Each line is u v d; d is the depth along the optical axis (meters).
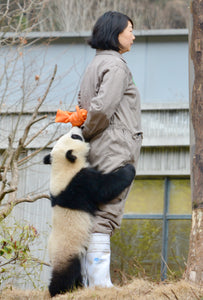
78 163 5.87
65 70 13.21
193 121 6.83
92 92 6.05
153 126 12.58
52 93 12.58
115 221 5.88
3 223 8.16
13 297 6.38
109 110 5.64
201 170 6.61
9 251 6.78
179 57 13.63
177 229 12.50
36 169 12.09
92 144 5.94
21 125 12.24
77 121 6.11
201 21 7.03
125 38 6.15
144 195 12.86
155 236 12.55
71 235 5.77
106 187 5.70
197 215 6.49
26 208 11.83
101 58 6.07
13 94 12.57
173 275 6.88
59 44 13.57
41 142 12.09
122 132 5.85
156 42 13.78
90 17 20.05
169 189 12.78
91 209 5.82
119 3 20.67
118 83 5.72
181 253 12.30
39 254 11.09
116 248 12.63
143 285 5.99
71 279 5.73
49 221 11.73
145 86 13.55
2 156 12.18
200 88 6.85
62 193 5.84
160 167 12.49
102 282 5.73
